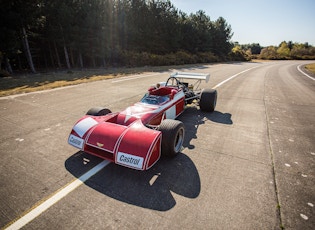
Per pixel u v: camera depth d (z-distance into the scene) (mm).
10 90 9695
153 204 2703
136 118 3984
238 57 61719
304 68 30766
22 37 19141
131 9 32094
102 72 18984
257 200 2814
